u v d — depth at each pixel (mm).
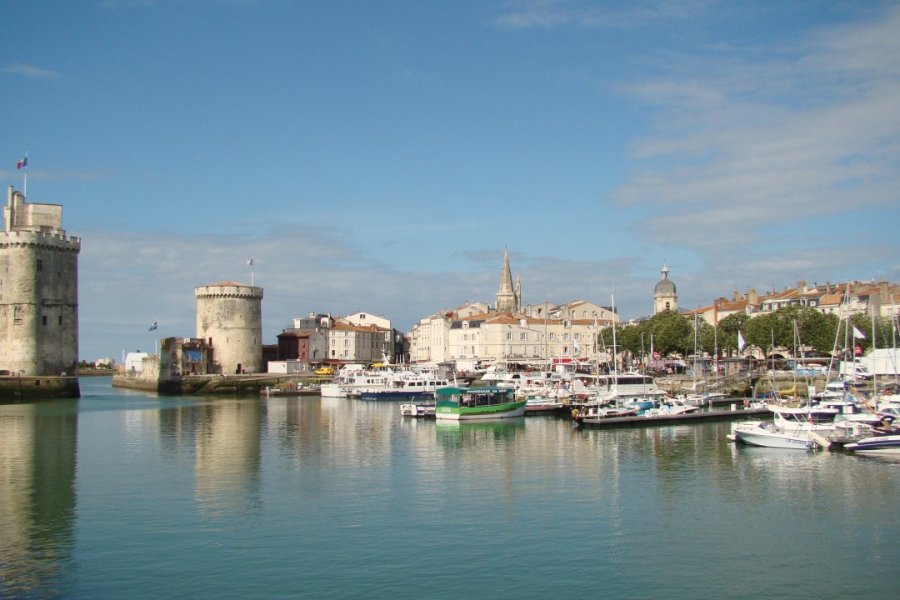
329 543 42375
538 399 113125
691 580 37125
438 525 45875
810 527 45656
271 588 35938
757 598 35188
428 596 35125
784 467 63719
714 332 159375
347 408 124812
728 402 112500
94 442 78688
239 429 91438
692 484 57094
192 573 37781
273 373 196500
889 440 69062
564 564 39281
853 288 182375
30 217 143875
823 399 96062
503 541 42812
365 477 59906
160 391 166250
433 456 70188
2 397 129000
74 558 39844
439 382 149625
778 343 148500
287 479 58938
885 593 35750
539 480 58781
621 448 74812
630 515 48250
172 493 53969
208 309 186250
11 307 134625
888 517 47719
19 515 47906
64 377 138125
